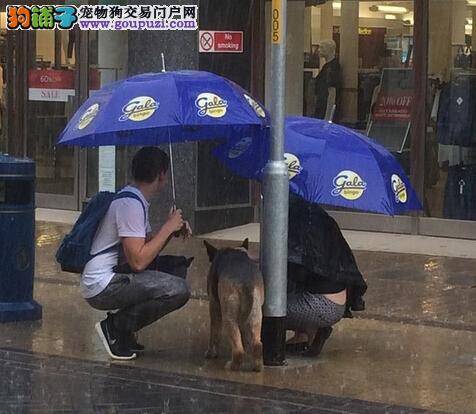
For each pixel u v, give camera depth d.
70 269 7.13
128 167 13.20
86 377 6.71
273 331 6.97
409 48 12.49
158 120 6.39
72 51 14.35
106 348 7.21
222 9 12.71
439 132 12.39
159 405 6.11
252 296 6.71
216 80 6.70
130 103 6.55
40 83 14.73
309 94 13.20
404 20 12.50
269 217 6.81
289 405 6.12
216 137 7.05
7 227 8.18
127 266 7.05
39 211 14.57
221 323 7.14
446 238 12.40
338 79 13.00
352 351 7.53
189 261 7.42
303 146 6.86
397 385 6.61
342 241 7.15
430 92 12.42
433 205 12.49
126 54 13.43
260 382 6.63
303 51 13.19
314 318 7.11
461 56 12.25
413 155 12.50
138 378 6.70
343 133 6.98
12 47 14.91
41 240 12.34
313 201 6.65
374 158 6.78
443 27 12.31
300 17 13.16
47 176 14.79
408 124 12.56
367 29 12.77
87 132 6.55
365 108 12.85
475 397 6.36
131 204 6.91
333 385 6.59
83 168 14.37
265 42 13.18
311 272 7.09
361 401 6.23
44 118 14.74
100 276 7.00
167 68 12.47
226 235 12.59
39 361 7.10
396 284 9.92
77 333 7.96
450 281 10.08
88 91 14.27
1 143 15.13
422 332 8.14
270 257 6.86
